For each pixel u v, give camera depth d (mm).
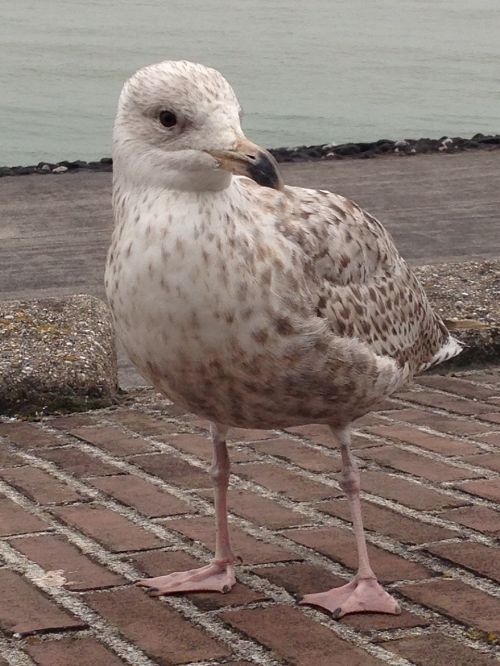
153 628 1396
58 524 1612
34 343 2025
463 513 1615
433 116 4965
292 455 1791
